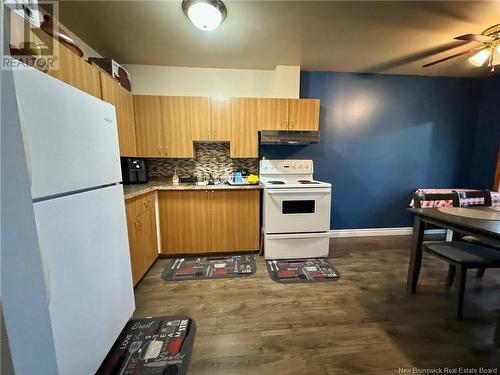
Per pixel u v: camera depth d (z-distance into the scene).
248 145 2.79
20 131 0.65
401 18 1.86
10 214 0.61
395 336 1.47
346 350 1.37
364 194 3.40
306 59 2.68
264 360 1.30
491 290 1.99
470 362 1.28
